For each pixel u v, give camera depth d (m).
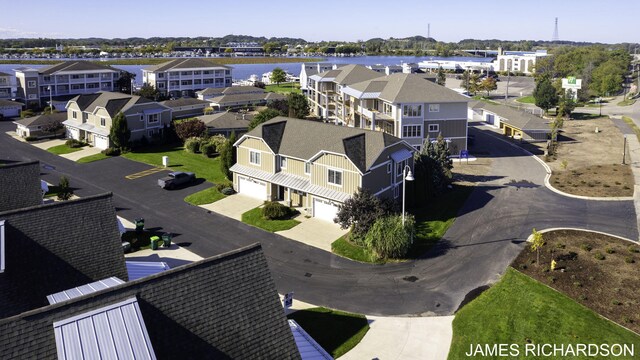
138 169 65.19
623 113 110.81
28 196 33.56
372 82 78.50
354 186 44.31
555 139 77.69
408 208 49.38
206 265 19.77
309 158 47.56
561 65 185.38
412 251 39.94
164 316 17.80
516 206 49.84
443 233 43.38
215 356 17.81
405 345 28.02
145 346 16.20
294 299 33.06
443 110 68.94
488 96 145.62
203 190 55.97
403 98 67.88
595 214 47.44
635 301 31.55
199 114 103.06
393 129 70.94
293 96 94.00
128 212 49.78
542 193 54.00
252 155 52.47
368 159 45.00
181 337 17.64
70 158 71.62
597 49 198.25
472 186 56.75
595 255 37.78
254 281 20.33
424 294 33.44
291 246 41.44
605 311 30.58
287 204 50.22
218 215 48.62
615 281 34.12
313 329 29.55
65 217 26.27
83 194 55.38
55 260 24.38
